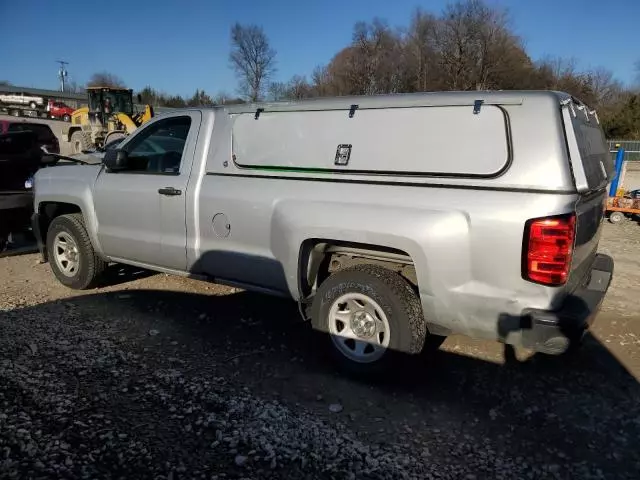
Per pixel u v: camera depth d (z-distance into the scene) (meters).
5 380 3.74
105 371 3.96
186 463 2.94
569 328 3.20
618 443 3.30
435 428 3.41
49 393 3.59
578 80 48.88
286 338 4.74
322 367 4.20
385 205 3.65
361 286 3.84
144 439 3.13
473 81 49.97
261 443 3.16
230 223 4.41
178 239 4.81
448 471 2.99
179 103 67.50
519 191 3.29
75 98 63.56
